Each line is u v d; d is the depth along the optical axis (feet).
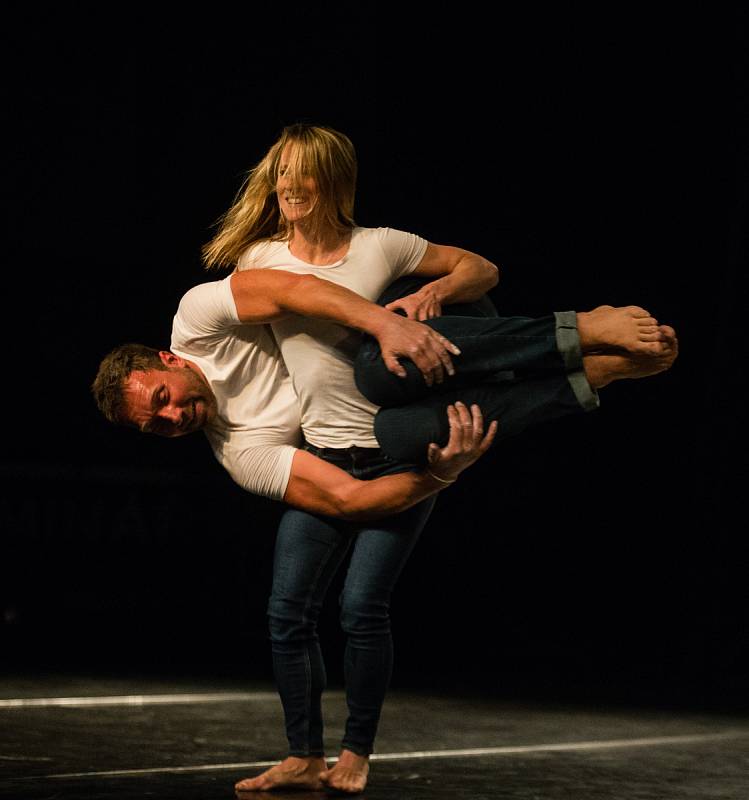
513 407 11.50
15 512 33.14
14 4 34.24
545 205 35.19
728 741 17.88
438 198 35.53
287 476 12.51
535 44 34.42
